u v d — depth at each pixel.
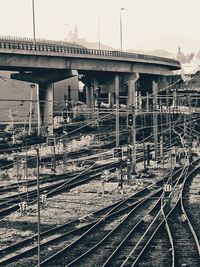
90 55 82.12
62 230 35.22
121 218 39.16
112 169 67.00
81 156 76.75
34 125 92.06
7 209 41.72
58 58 77.50
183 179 60.50
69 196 49.75
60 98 121.88
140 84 122.00
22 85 109.62
